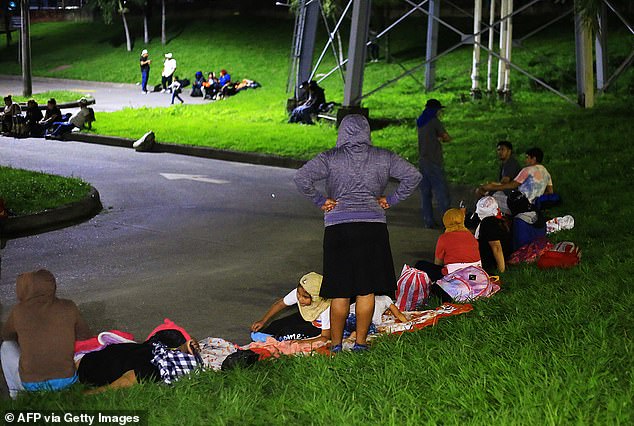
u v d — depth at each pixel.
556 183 14.03
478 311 7.13
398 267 10.13
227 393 5.18
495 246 8.95
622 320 6.43
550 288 7.70
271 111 27.48
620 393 4.94
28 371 5.41
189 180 16.88
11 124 23.55
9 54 50.38
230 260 10.38
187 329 7.65
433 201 14.43
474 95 26.33
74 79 42.91
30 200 13.13
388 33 37.66
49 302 5.53
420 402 4.98
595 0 18.36
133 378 5.53
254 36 44.78
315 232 12.12
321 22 43.12
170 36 47.28
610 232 10.55
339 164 6.17
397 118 23.70
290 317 7.41
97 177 17.17
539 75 28.94
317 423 4.76
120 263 10.23
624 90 25.34
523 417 4.66
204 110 28.67
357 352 6.08
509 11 24.41
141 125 24.44
